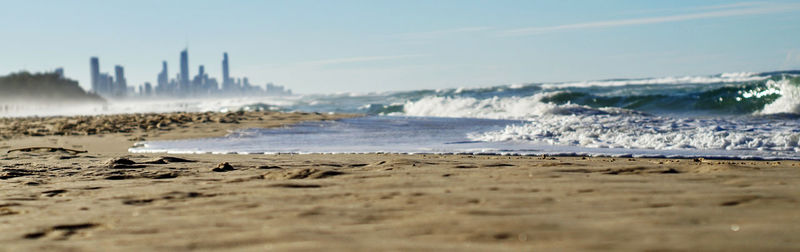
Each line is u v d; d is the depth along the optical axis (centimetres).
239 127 2014
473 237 284
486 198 416
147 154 1195
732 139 1239
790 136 1213
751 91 3291
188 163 871
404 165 718
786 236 263
